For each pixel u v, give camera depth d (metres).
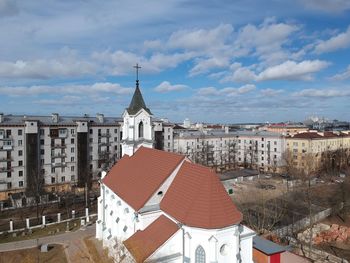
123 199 37.47
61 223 55.78
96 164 94.94
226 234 28.92
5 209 68.94
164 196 34.22
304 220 57.16
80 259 40.12
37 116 92.38
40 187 76.62
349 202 69.75
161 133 111.81
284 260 39.50
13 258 40.81
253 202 71.12
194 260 29.03
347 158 138.25
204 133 131.25
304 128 179.62
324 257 44.28
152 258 28.66
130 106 50.06
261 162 131.88
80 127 89.88
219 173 106.56
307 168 108.06
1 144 77.56
